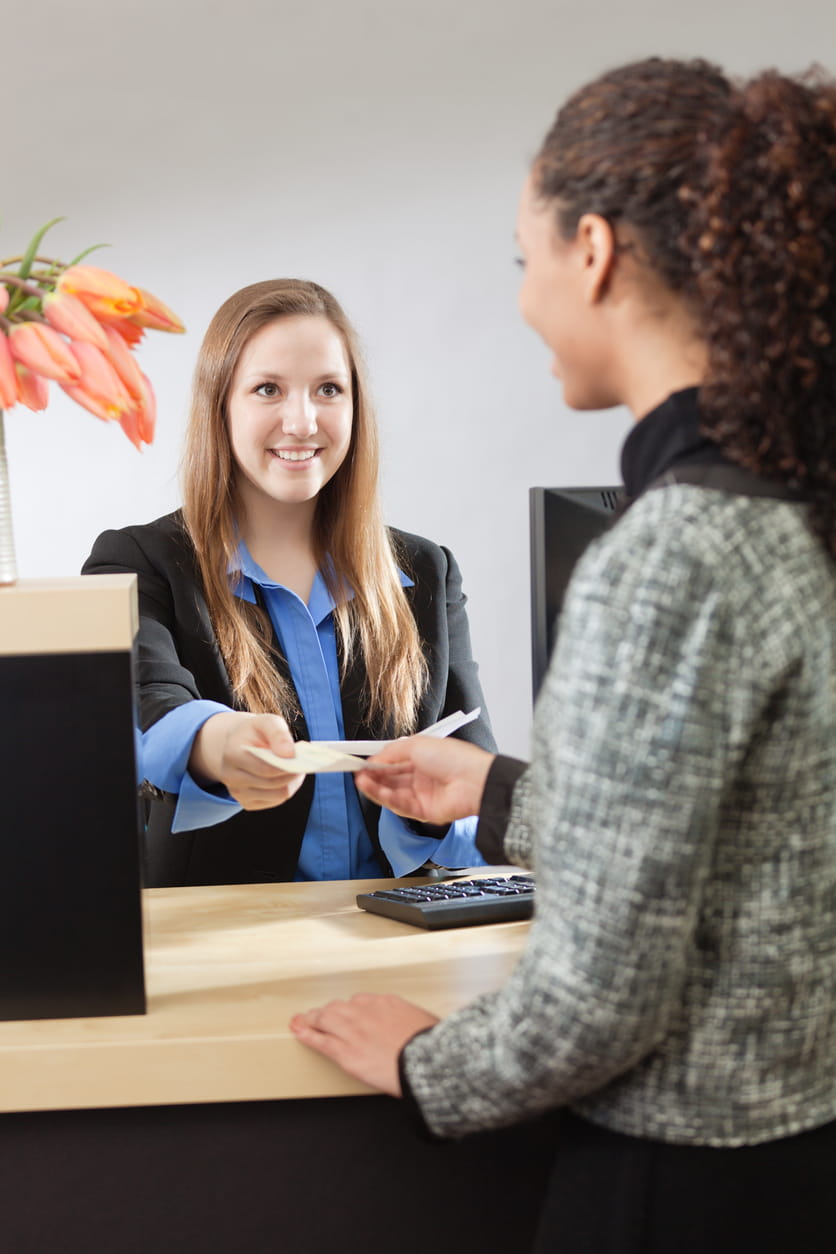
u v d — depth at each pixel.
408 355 3.57
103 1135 1.04
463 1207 1.08
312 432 1.74
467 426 3.61
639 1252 0.84
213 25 3.44
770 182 0.80
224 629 1.77
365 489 1.85
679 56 3.52
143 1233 1.05
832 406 0.82
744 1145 0.84
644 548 0.79
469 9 3.47
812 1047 0.83
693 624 0.77
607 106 0.86
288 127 3.48
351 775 1.77
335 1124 1.06
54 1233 1.04
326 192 3.51
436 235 3.54
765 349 0.80
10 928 1.05
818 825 0.82
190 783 1.42
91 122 3.44
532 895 1.38
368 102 3.49
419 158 3.51
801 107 0.82
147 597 1.76
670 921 0.77
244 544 1.83
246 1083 1.00
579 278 0.89
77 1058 0.99
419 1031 0.94
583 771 0.78
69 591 1.03
